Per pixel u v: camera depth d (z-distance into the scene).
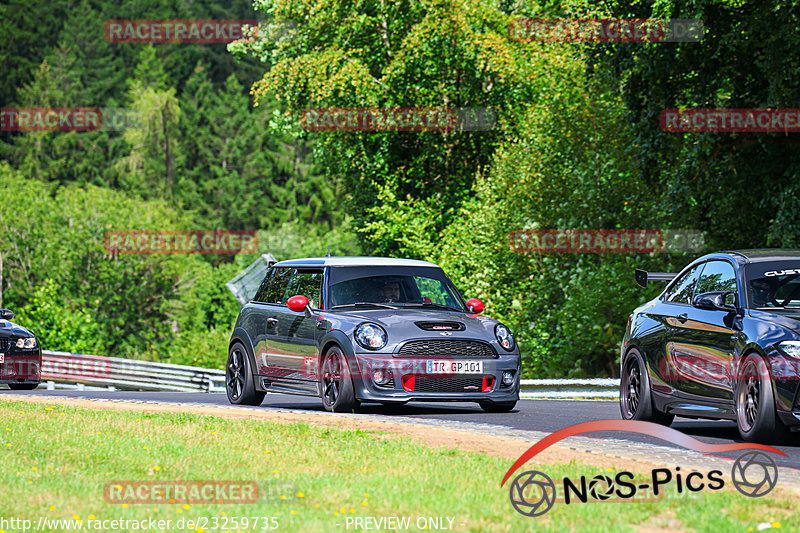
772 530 19.64
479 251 110.75
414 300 47.66
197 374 97.25
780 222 77.31
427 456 29.53
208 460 28.97
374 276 48.03
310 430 35.88
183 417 40.12
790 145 78.31
